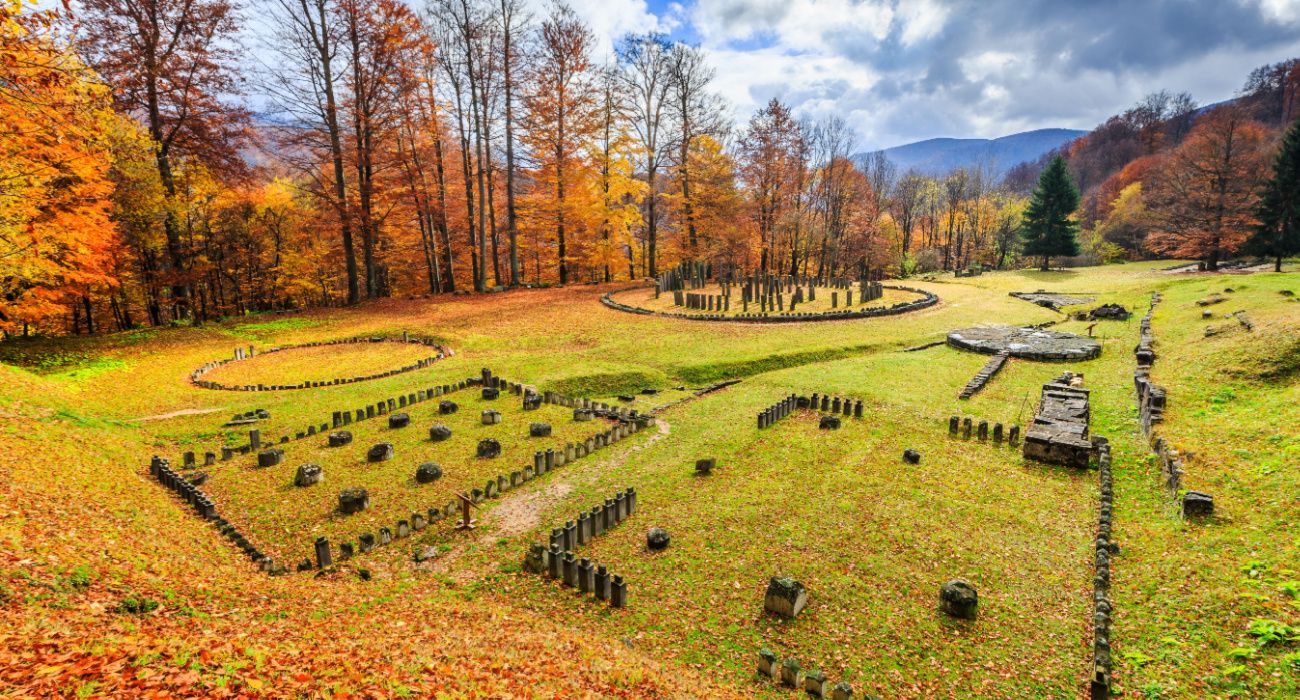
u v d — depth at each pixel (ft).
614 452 54.13
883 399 64.28
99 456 45.85
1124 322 94.58
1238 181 145.89
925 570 34.19
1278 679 22.79
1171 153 200.03
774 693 25.12
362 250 155.33
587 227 150.10
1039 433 49.32
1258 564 29.60
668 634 29.63
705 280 153.79
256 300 158.51
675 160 155.33
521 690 21.09
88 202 77.92
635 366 79.66
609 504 40.86
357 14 110.73
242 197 126.00
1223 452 41.57
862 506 41.78
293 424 59.82
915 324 101.24
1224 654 24.79
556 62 132.57
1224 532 33.12
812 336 93.45
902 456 50.03
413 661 22.00
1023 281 151.23
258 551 36.60
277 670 19.27
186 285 110.22
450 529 40.75
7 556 24.71
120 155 92.68
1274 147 171.63
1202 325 76.59
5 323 76.89
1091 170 319.68
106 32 90.02
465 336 95.30
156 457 47.34
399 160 123.95
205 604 26.48
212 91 100.37
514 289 138.72
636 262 191.21
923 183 274.36
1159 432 47.50
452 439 56.44
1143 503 39.42
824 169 184.24
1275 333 58.65
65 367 74.49
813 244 192.44
